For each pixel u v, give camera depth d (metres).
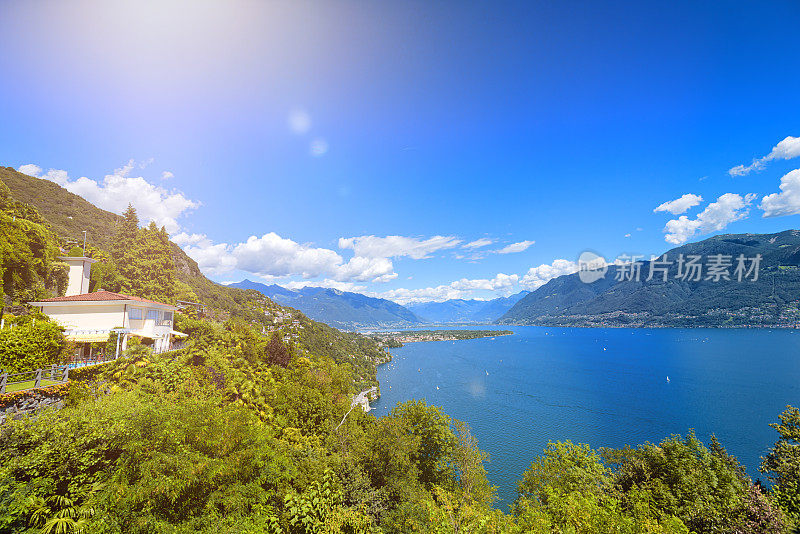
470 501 28.44
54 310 32.34
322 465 23.56
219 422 18.11
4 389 17.08
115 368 24.52
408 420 38.78
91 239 88.81
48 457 12.91
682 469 29.41
